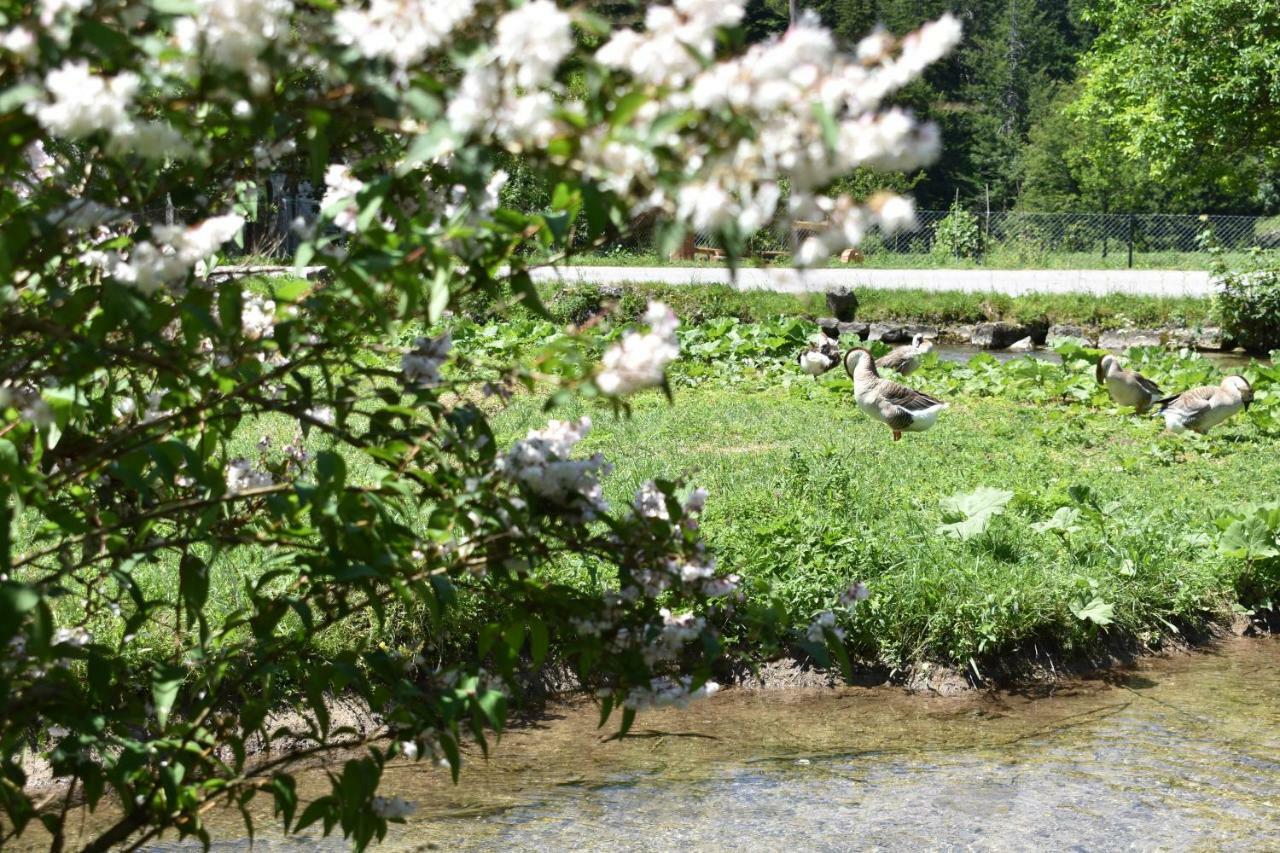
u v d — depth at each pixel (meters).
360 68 2.61
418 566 3.71
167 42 2.52
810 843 6.36
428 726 3.51
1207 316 29.84
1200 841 6.44
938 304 31.00
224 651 3.93
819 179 2.31
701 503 3.76
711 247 35.56
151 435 3.36
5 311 3.00
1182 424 14.52
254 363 3.34
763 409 15.80
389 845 6.21
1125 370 16.22
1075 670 9.11
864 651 8.94
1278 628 10.07
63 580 5.25
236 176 3.38
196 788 3.68
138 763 3.43
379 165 3.31
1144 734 7.97
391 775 7.08
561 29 2.34
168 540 3.55
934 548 9.84
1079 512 10.76
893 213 2.27
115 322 2.90
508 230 2.82
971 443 13.99
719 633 3.87
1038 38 111.00
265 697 3.69
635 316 28.05
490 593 3.91
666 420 14.62
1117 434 15.10
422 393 3.44
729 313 29.33
